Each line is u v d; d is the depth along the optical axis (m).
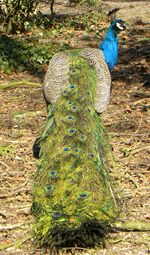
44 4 19.69
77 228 4.34
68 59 6.02
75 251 4.67
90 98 5.66
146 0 21.31
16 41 12.23
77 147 5.02
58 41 13.92
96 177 4.78
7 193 6.02
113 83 10.30
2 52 11.41
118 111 8.70
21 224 5.34
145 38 14.03
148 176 6.45
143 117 8.41
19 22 14.90
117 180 6.29
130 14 17.95
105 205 4.55
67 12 18.48
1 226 5.33
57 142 5.10
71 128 5.21
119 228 5.15
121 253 4.81
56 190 4.62
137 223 5.18
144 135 7.65
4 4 14.69
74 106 5.44
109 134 7.67
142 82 10.29
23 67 11.20
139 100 9.15
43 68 11.26
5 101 9.34
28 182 6.29
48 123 5.41
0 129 8.00
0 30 14.84
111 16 16.34
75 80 5.79
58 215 4.38
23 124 8.19
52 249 4.62
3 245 4.95
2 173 6.54
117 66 11.43
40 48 11.77
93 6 19.34
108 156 5.49
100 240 4.72
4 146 7.32
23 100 9.38
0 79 10.68
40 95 9.65
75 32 15.23
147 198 5.90
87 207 4.46
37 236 4.48
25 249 4.88
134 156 7.01
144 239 5.06
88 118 5.37
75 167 4.82
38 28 15.42
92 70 6.00
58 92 5.81
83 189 4.63
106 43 7.02
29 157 6.99
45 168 4.86
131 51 12.64
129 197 5.90
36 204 4.61
